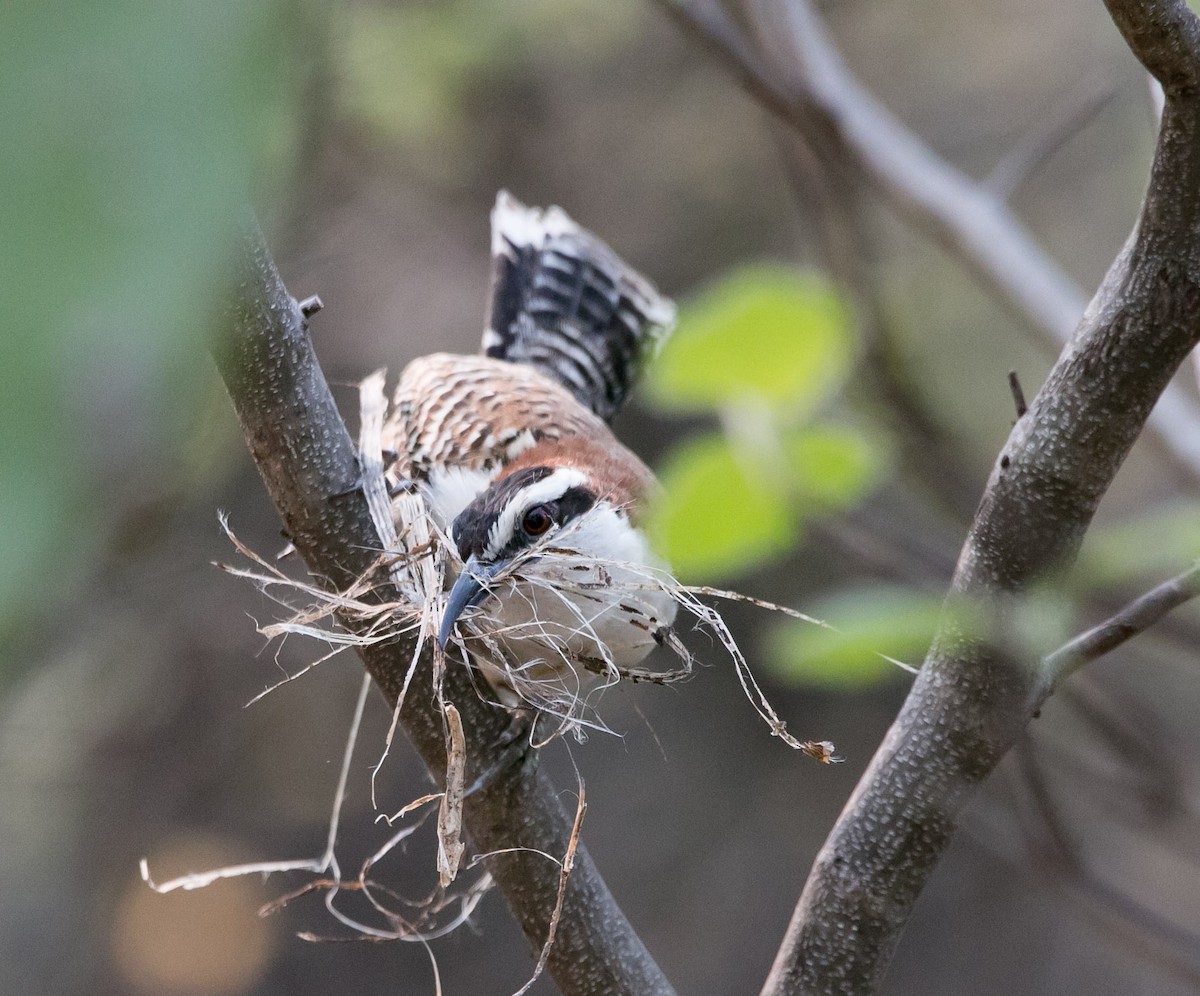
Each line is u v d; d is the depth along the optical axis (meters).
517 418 7.53
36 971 13.87
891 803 4.57
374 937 4.90
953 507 8.15
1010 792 9.02
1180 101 3.77
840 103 8.65
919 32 15.17
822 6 15.16
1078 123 9.10
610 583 5.53
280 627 4.56
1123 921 7.93
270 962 14.71
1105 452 4.11
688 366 4.18
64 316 0.81
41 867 13.81
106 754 13.05
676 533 3.85
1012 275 8.86
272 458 4.31
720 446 3.80
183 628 12.49
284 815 14.56
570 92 12.95
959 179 9.10
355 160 10.33
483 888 5.06
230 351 4.00
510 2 10.80
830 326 4.14
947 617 4.30
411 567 4.81
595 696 7.79
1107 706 8.80
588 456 7.05
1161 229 3.99
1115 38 14.74
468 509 6.40
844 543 6.52
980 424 13.52
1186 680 12.95
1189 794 8.26
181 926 14.28
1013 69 15.06
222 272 0.86
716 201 14.25
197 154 0.84
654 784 15.93
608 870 15.54
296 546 4.46
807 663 3.59
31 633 0.80
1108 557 4.22
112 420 0.81
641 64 13.50
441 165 11.67
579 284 9.80
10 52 0.82
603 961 4.82
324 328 12.71
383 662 4.70
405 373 8.42
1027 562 4.20
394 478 7.26
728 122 13.88
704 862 15.59
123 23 0.83
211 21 0.85
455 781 4.41
